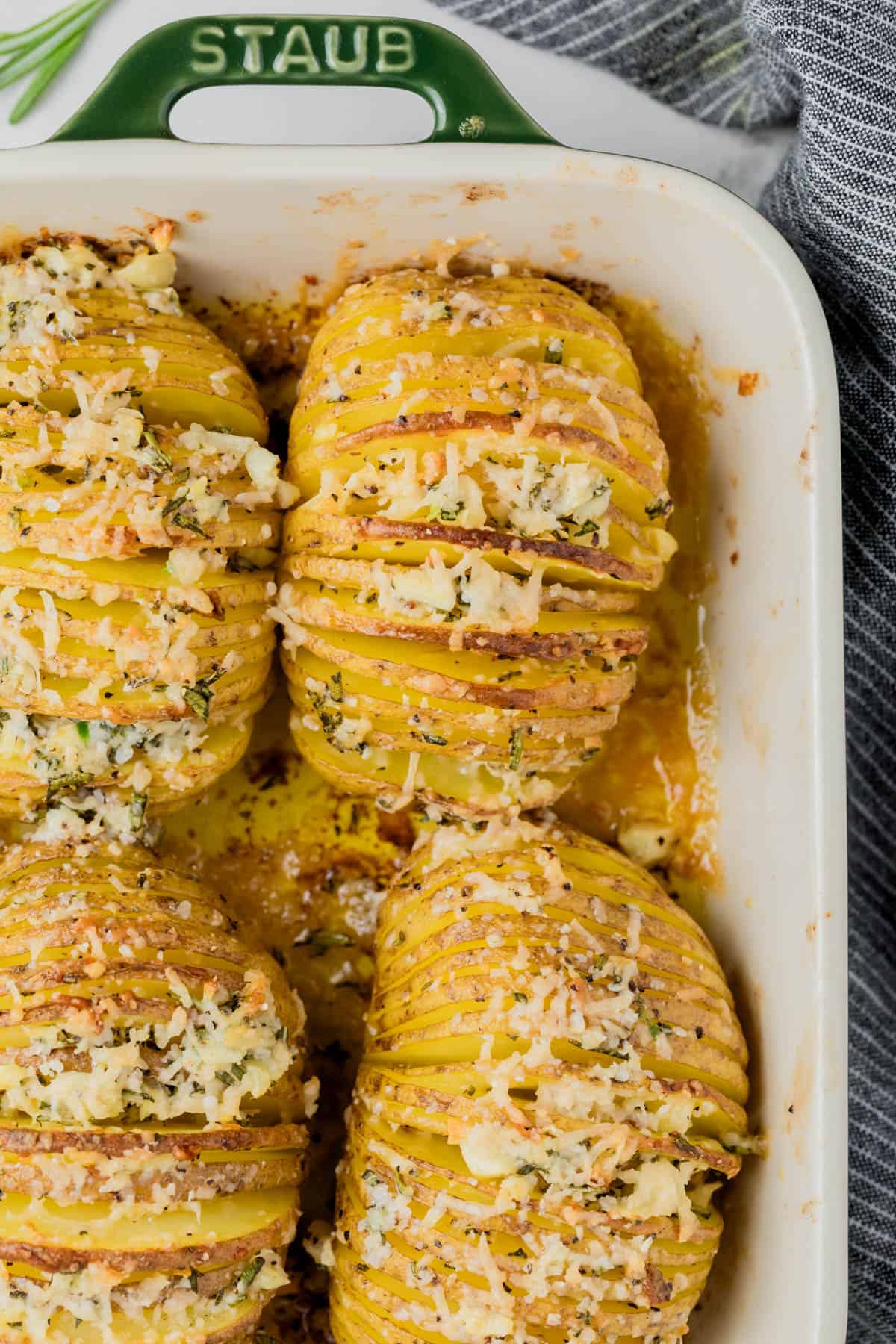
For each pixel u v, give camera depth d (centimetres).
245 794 47
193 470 43
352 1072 47
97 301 44
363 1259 42
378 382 43
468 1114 41
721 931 46
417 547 42
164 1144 41
